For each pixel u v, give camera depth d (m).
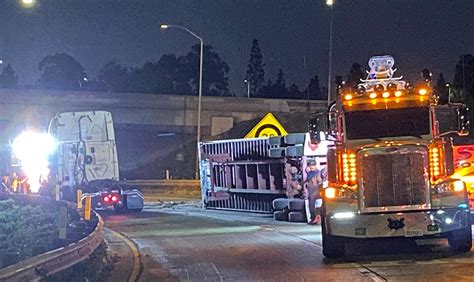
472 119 43.03
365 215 17.97
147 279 16.61
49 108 73.06
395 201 17.88
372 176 17.97
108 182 39.66
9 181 44.50
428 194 17.83
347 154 18.20
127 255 21.55
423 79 18.86
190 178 75.06
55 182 39.88
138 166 77.31
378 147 17.97
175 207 43.25
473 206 25.41
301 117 78.81
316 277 15.56
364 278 15.12
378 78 19.22
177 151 78.62
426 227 17.81
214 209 39.38
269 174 33.75
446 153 18.25
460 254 18.09
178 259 19.95
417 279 14.66
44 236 26.83
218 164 38.03
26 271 12.46
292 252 20.05
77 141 39.44
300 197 30.38
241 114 79.44
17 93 72.06
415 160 17.89
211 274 16.84
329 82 44.25
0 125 72.00
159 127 78.12
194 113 78.38
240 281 15.61
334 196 18.19
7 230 28.70
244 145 35.53
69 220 29.52
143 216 37.28
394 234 17.89
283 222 30.39
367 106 18.70
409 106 18.61
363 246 20.67
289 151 30.19
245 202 36.41
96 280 16.42
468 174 25.56
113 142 39.88
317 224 28.45
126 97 76.25
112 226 32.03
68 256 15.76
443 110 19.00
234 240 23.94
